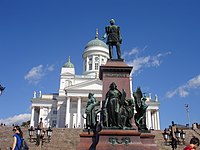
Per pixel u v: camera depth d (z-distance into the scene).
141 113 15.37
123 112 13.42
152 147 13.98
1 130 34.75
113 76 15.43
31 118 79.62
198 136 35.50
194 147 7.09
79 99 72.44
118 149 12.49
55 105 81.25
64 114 77.62
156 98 82.31
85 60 90.62
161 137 31.89
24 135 32.34
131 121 14.63
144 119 15.25
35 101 81.12
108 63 15.80
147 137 14.30
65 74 83.06
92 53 89.06
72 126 73.44
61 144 31.03
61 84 82.25
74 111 75.50
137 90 16.03
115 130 12.91
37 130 20.78
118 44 16.73
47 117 80.19
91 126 15.30
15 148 9.23
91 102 16.06
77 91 72.69
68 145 30.89
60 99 78.88
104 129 12.97
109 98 13.66
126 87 15.18
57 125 76.06
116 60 15.98
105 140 12.70
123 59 16.08
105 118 13.34
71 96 72.50
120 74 15.50
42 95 84.25
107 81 15.29
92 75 85.19
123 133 12.83
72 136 34.12
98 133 13.08
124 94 13.77
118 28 17.17
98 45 90.12
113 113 13.29
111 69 15.52
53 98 83.19
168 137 21.53
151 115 83.06
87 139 14.70
